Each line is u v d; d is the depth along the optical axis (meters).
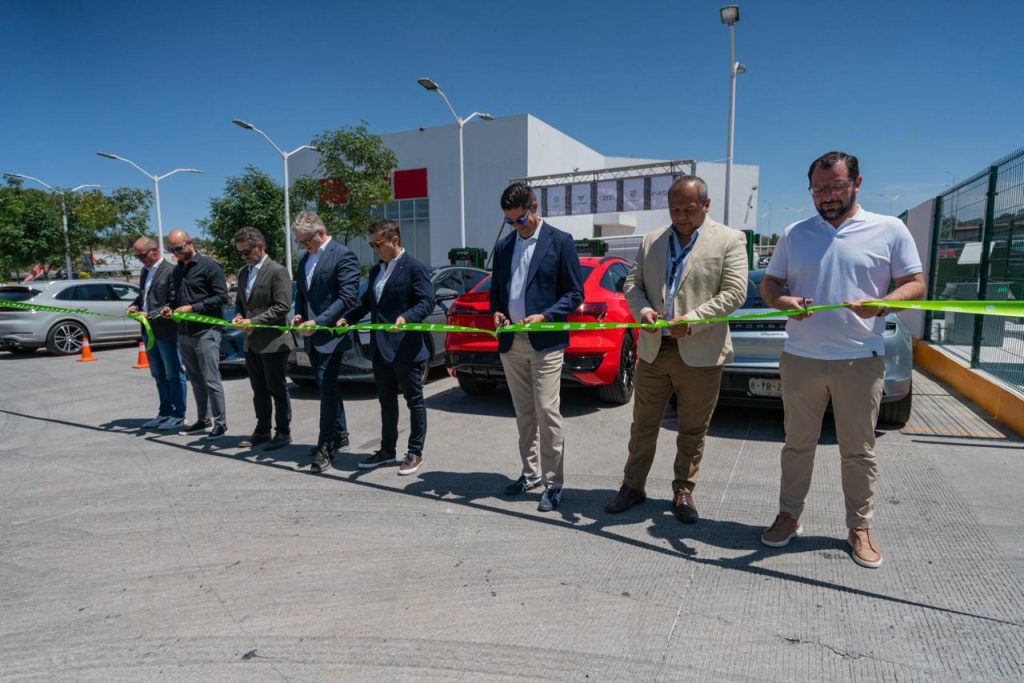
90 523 3.47
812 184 2.69
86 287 11.59
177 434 5.34
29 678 2.16
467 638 2.32
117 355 11.09
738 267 3.03
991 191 5.75
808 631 2.31
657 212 38.41
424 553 3.02
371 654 2.24
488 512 3.51
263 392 4.84
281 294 4.64
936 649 2.19
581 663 2.16
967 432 4.79
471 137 29.94
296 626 2.43
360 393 7.04
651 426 3.35
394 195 32.22
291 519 3.46
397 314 4.14
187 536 3.28
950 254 7.09
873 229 2.69
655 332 3.13
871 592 2.57
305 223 4.34
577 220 32.47
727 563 2.85
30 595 2.72
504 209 3.41
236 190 21.95
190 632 2.41
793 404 2.89
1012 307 2.30
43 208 23.14
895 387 4.54
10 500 3.83
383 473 4.21
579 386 5.55
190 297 5.03
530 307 3.47
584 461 4.40
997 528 3.11
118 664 2.22
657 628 2.35
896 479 3.81
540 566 2.86
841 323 2.72
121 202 28.08
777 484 3.81
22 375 8.85
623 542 3.09
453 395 6.71
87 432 5.46
